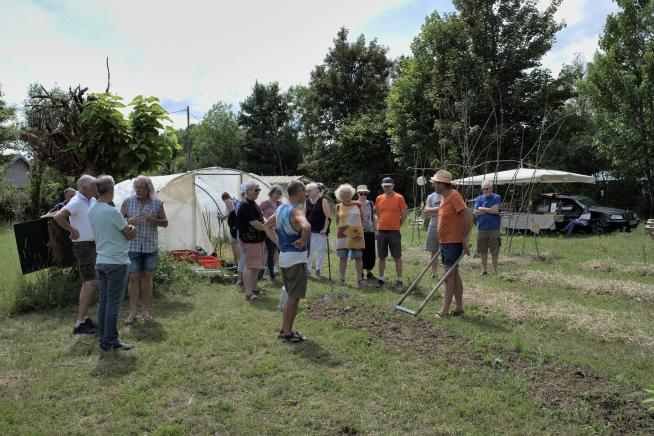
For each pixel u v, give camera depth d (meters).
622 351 5.05
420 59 26.89
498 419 3.65
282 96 56.03
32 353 5.09
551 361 4.71
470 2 24.27
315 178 43.34
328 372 4.53
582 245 13.88
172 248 11.42
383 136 33.38
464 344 5.22
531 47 23.80
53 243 7.14
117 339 5.15
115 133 7.80
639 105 18.97
